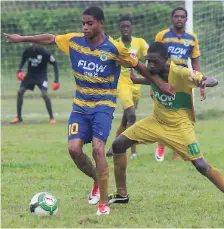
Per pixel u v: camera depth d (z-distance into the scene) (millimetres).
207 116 43719
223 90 45031
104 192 18000
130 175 24484
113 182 23266
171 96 18469
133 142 19031
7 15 60344
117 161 19109
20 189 21781
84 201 19969
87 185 22594
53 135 37156
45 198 18000
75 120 18312
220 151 30203
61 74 63531
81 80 18172
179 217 17719
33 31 61406
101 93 18156
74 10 62781
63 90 62750
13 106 53938
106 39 18047
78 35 18219
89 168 19000
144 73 18156
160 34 28703
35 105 54562
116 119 44938
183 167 26250
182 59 28531
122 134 19047
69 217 17734
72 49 18188
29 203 19500
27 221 17219
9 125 42500
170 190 21594
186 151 18547
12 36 18359
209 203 19547
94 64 17953
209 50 46250
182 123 18641
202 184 22594
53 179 23859
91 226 16719
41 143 33875
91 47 17969
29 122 44062
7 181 23250
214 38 46156
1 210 18656
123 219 17469
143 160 28219
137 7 60000
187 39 28438
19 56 60188
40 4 63000
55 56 63188
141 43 29609
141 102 52094
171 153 30125
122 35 29484
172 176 24250
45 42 18422
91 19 17688
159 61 18047
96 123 17969
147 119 19078
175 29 28547
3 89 60000
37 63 42656
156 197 20375
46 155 29781
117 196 19406
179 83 18312
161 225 16828
